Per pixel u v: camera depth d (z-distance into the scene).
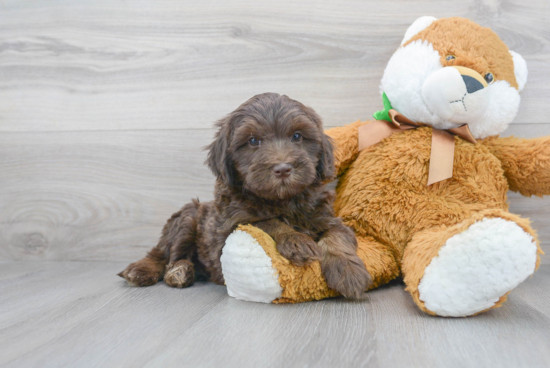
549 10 0.68
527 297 0.53
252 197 0.55
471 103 0.55
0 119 0.78
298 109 0.54
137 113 0.75
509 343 0.41
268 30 0.72
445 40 0.58
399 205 0.57
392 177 0.57
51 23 0.76
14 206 0.78
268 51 0.73
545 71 0.68
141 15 0.74
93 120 0.76
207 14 0.73
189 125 0.74
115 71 0.75
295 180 0.50
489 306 0.46
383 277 0.57
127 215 0.76
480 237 0.44
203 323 0.46
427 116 0.58
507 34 0.69
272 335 0.43
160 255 0.66
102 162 0.76
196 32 0.74
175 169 0.75
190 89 0.74
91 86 0.76
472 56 0.57
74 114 0.76
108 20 0.75
